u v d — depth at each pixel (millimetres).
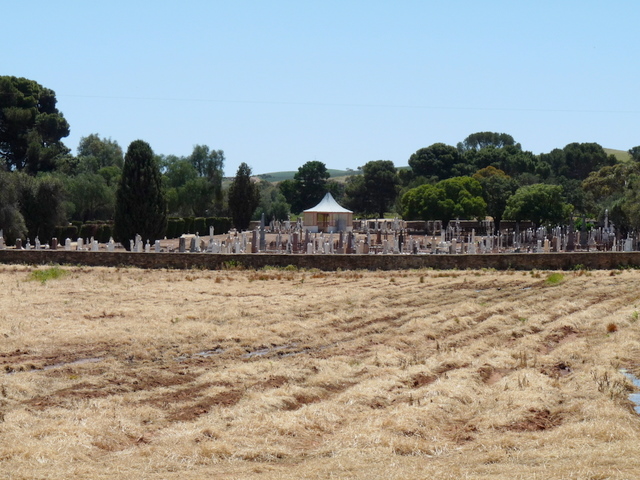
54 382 19656
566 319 29219
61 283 41281
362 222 106375
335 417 16734
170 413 17125
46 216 78750
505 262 48812
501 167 162625
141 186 69125
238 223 107562
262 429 15781
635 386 19672
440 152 162875
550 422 16625
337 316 29859
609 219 96625
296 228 95938
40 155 107000
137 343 24688
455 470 13242
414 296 36375
